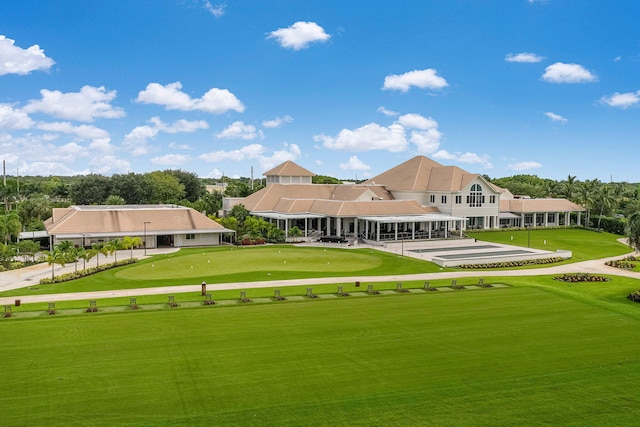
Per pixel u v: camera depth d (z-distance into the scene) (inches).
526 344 1241.4
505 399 932.6
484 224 4232.3
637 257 2974.9
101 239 3122.5
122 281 2059.5
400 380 1011.9
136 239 2775.6
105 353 1147.3
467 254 2947.8
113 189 4889.3
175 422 837.2
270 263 2551.7
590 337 1304.1
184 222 3427.7
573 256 3090.6
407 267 2501.2
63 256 2134.6
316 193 4466.0
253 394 943.0
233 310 1556.3
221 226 3474.4
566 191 5433.1
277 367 1074.1
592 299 1758.1
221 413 868.6
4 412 864.9
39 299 1707.7
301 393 949.2
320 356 1143.0
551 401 927.7
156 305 1614.2
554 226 4439.0
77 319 1428.4
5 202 4485.7
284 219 3762.3
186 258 2655.0
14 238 3149.6
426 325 1406.3
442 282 2094.0
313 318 1467.8
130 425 826.2
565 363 1113.4
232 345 1211.9
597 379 1026.7
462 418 860.6
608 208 4672.7
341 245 3302.2
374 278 2178.9
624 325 1422.2
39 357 1118.4
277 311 1549.0
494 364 1103.0
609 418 869.8
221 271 2308.1
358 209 3690.9
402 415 868.6
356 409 887.1
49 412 866.1
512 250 3142.2
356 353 1165.1
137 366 1071.0
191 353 1152.8
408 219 3521.2
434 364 1099.9
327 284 2015.3
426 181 4323.3
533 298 1765.5
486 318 1486.2
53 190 5580.7
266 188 4414.4
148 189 5036.9
